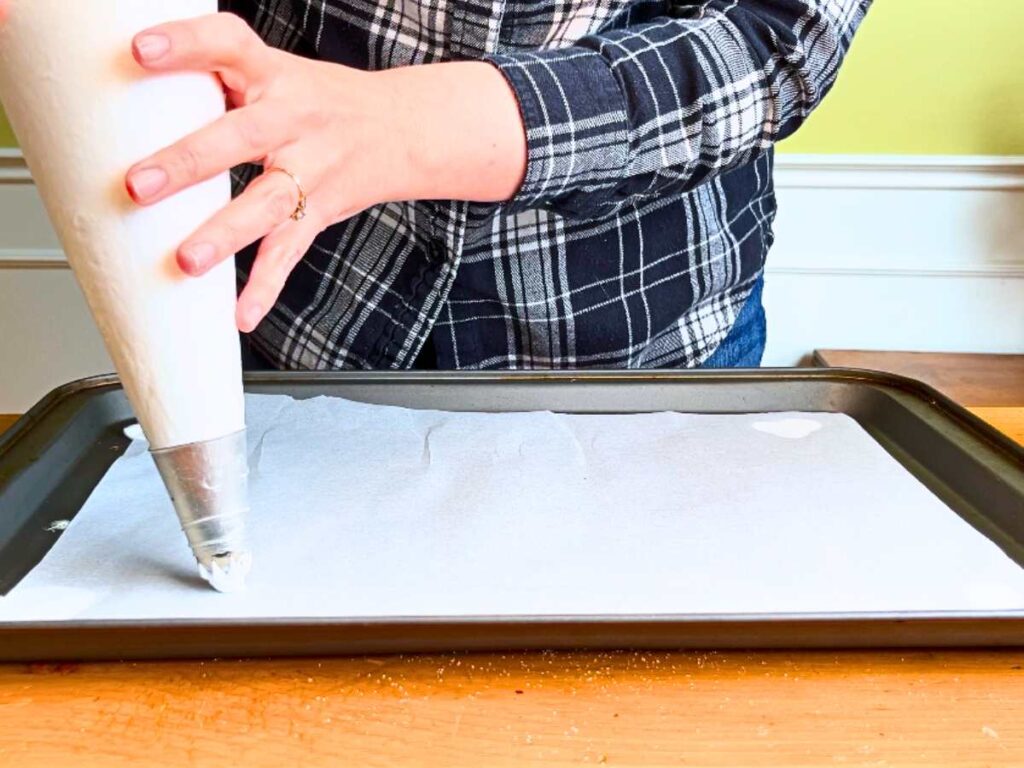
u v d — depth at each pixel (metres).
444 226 0.60
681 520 0.48
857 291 1.26
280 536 0.46
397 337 0.65
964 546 0.45
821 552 0.45
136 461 0.55
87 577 0.42
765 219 0.77
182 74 0.32
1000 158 1.19
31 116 0.31
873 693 0.36
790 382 0.64
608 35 0.56
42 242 1.20
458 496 0.50
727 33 0.57
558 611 0.40
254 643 0.37
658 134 0.55
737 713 0.35
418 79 0.46
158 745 0.33
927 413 0.59
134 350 0.35
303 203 0.37
